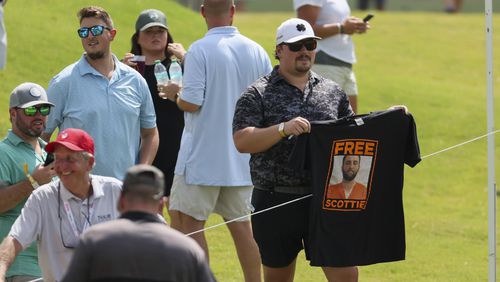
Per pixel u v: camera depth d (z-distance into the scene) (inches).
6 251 795.4
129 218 635.5
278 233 954.7
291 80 951.6
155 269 621.6
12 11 1883.6
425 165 1822.1
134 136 1016.2
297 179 941.8
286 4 4089.6
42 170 884.6
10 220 907.4
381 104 2113.7
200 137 1075.3
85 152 804.6
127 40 1759.4
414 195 1672.0
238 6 4094.5
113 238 622.2
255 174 955.3
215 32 1087.6
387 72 2472.9
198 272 634.8
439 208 1611.7
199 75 1066.1
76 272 619.5
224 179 1074.1
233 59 1076.5
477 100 2281.0
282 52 948.6
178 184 1088.8
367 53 2674.7
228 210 1103.6
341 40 1510.8
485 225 1526.8
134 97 1012.5
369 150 922.7
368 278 1243.2
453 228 1503.4
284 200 947.3
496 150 1921.8
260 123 939.3
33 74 1713.8
